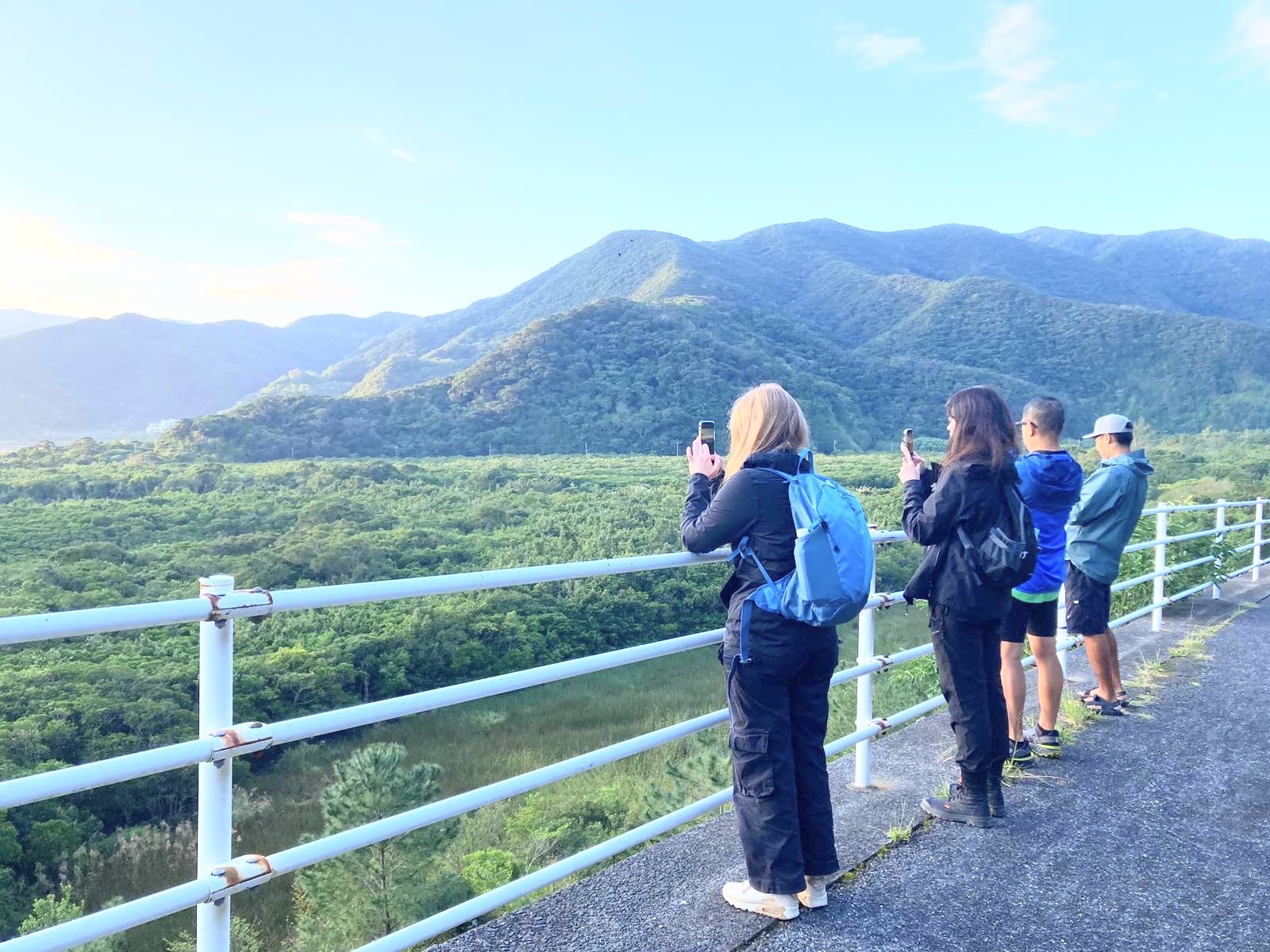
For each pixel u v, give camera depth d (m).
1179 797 3.40
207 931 1.77
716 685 28.92
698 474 2.54
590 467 109.19
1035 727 4.11
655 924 2.41
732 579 2.41
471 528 64.25
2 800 1.37
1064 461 3.50
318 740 23.55
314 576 48.78
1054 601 3.75
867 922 2.44
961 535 2.90
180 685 28.47
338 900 7.64
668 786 9.45
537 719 25.22
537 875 2.33
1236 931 2.42
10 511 72.25
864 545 2.26
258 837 18.14
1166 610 7.36
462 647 33.34
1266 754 3.90
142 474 94.19
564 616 36.81
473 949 2.28
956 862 2.82
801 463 2.36
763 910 2.45
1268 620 6.91
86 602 42.75
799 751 2.48
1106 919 2.48
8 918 15.27
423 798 8.02
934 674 8.25
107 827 19.19
